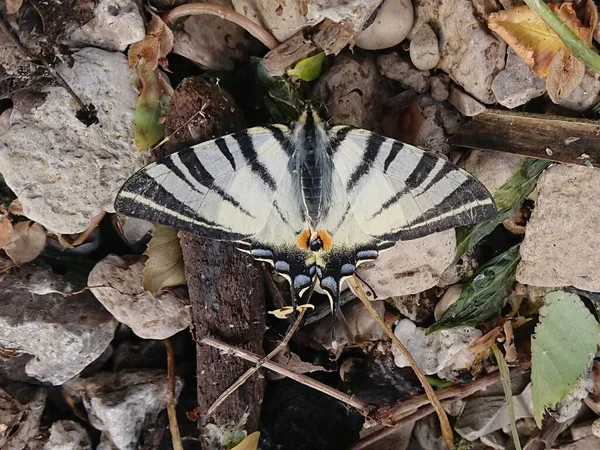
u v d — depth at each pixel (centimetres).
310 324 10
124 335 10
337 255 8
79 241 10
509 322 10
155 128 9
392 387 10
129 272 9
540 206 9
